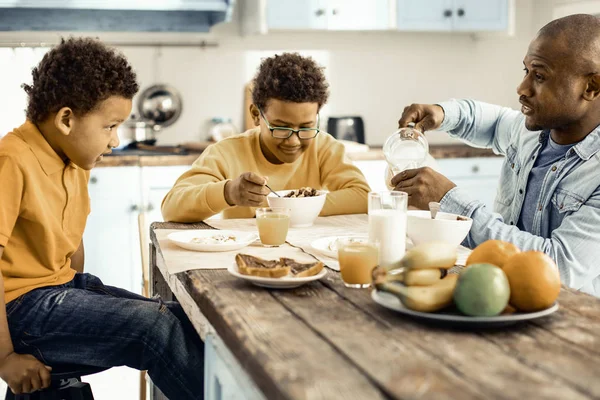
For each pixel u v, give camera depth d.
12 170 1.49
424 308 1.03
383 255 1.40
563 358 0.90
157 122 4.14
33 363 1.42
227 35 4.20
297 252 1.56
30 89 1.60
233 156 2.23
